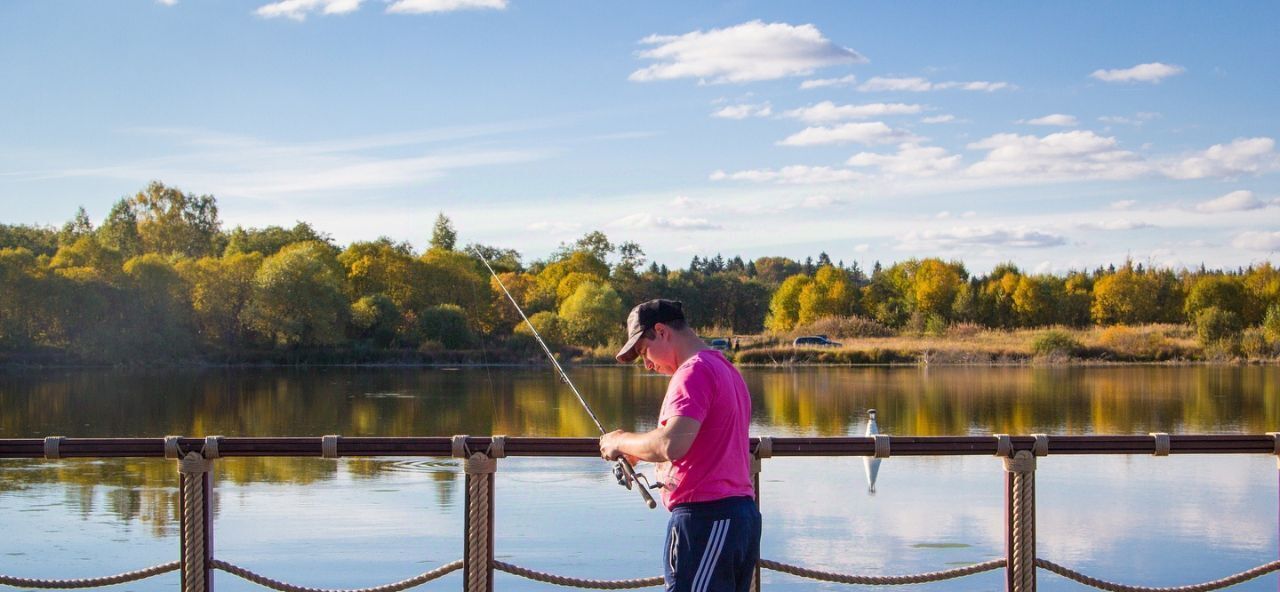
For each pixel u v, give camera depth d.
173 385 34.53
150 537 10.22
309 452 4.34
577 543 9.89
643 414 23.95
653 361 3.88
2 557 9.42
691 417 3.50
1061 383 33.75
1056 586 8.53
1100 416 23.12
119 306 47.38
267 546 9.73
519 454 4.33
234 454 4.36
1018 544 4.50
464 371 43.25
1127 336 51.59
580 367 46.19
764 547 9.78
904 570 8.98
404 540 9.98
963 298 72.75
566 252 90.00
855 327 63.81
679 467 3.62
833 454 4.39
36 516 11.20
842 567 9.09
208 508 4.40
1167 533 10.22
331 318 51.47
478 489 4.32
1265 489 12.30
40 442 4.32
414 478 13.39
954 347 51.50
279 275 50.56
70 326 46.62
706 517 3.57
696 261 126.88
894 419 22.67
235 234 82.69
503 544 9.87
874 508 11.42
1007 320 72.50
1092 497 11.88
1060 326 70.81
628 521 10.75
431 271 60.84
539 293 66.56
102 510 11.51
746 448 3.69
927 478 13.20
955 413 23.91
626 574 8.92
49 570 8.98
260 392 31.19
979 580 8.65
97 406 26.84
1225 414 23.44
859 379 36.38
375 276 60.69
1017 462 4.46
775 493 12.26
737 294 88.50
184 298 50.53
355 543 9.88
